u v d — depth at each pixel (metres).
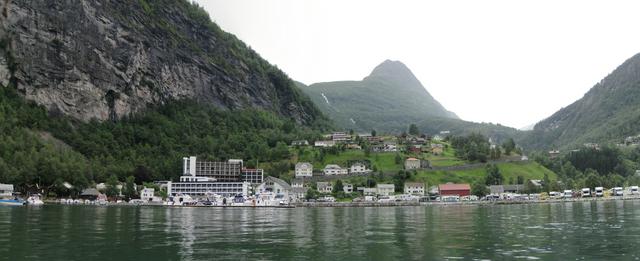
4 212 145.50
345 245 73.06
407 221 120.81
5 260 58.72
